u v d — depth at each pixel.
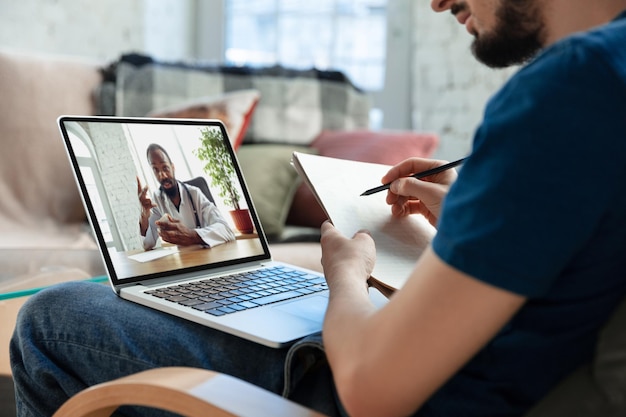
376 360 0.64
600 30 0.63
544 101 0.60
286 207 2.31
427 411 0.75
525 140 0.59
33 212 2.29
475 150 0.64
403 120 3.44
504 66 0.84
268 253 1.26
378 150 2.38
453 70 3.18
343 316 0.73
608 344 0.62
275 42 3.69
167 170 1.18
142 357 0.90
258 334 0.85
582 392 0.62
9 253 1.51
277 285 1.09
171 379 0.71
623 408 0.60
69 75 2.44
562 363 0.67
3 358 1.50
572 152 0.58
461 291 0.60
